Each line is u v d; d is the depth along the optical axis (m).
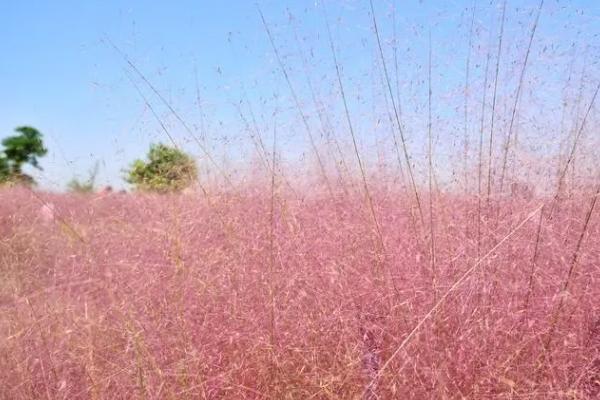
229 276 2.93
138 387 2.43
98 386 2.47
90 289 3.06
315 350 2.53
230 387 2.46
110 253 3.23
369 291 2.78
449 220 3.09
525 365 2.31
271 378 2.49
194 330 2.73
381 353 2.57
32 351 2.70
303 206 3.46
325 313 2.66
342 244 3.07
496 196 3.07
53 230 3.68
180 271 2.95
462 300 2.55
